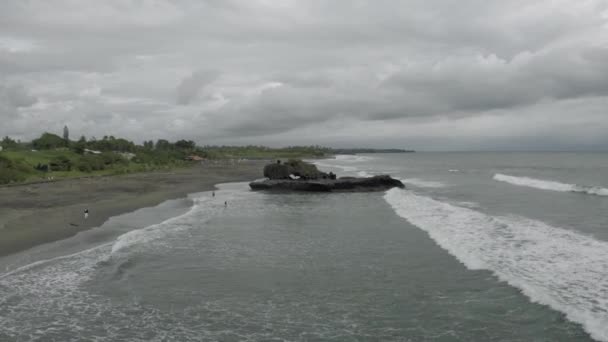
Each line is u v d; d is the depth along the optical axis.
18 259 18.06
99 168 73.75
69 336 11.18
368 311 12.74
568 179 57.06
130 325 11.88
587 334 10.71
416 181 61.56
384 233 23.48
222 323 12.03
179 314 12.64
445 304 13.06
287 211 32.59
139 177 66.81
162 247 20.55
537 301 12.80
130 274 16.28
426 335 11.12
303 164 57.31
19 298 13.76
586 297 13.00
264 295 14.15
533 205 33.31
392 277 15.76
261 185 50.50
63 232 23.52
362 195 44.81
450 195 42.19
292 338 11.11
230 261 18.12
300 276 16.08
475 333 11.13
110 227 25.27
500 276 15.16
